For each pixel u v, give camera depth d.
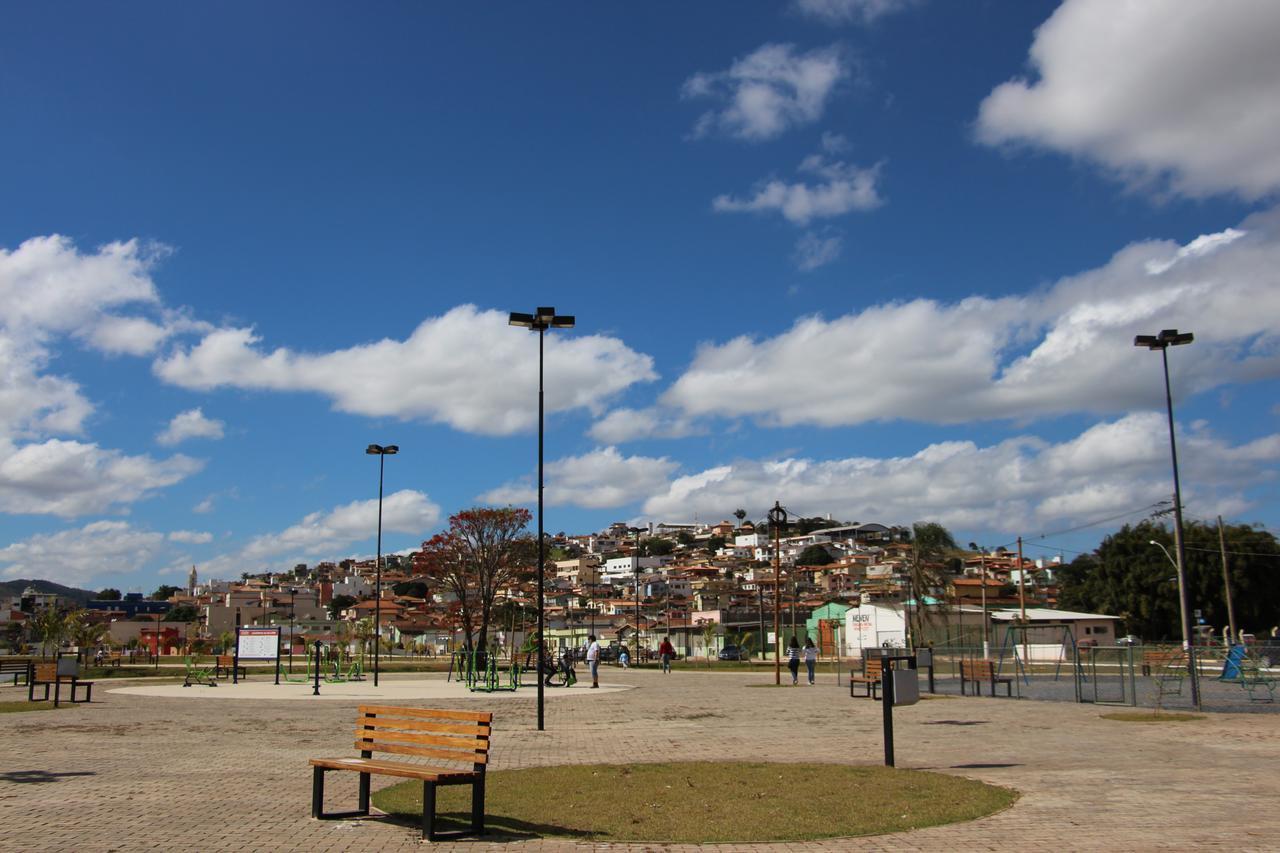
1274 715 22.61
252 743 18.05
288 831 9.57
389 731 10.62
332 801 11.47
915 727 20.94
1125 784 12.41
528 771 13.95
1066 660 54.22
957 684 35.78
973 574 139.75
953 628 65.06
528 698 31.19
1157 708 23.36
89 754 16.14
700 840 9.20
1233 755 15.50
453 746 9.89
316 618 151.75
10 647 85.44
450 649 76.25
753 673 51.56
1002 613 72.94
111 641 64.88
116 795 11.82
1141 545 70.75
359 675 43.41
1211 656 37.81
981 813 10.38
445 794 11.77
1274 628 62.38
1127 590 70.19
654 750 17.05
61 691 34.19
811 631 86.25
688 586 167.12
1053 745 17.20
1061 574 106.25
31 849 8.64
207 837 9.22
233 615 135.50
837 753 16.36
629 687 37.66
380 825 9.93
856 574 151.75
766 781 12.66
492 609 75.00
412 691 34.84
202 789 12.36
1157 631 69.94
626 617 133.25
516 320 21.86
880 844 8.98
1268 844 8.73
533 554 69.31
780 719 23.25
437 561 66.94
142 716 23.83
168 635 95.75
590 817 10.28
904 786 12.14
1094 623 66.62
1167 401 28.03
